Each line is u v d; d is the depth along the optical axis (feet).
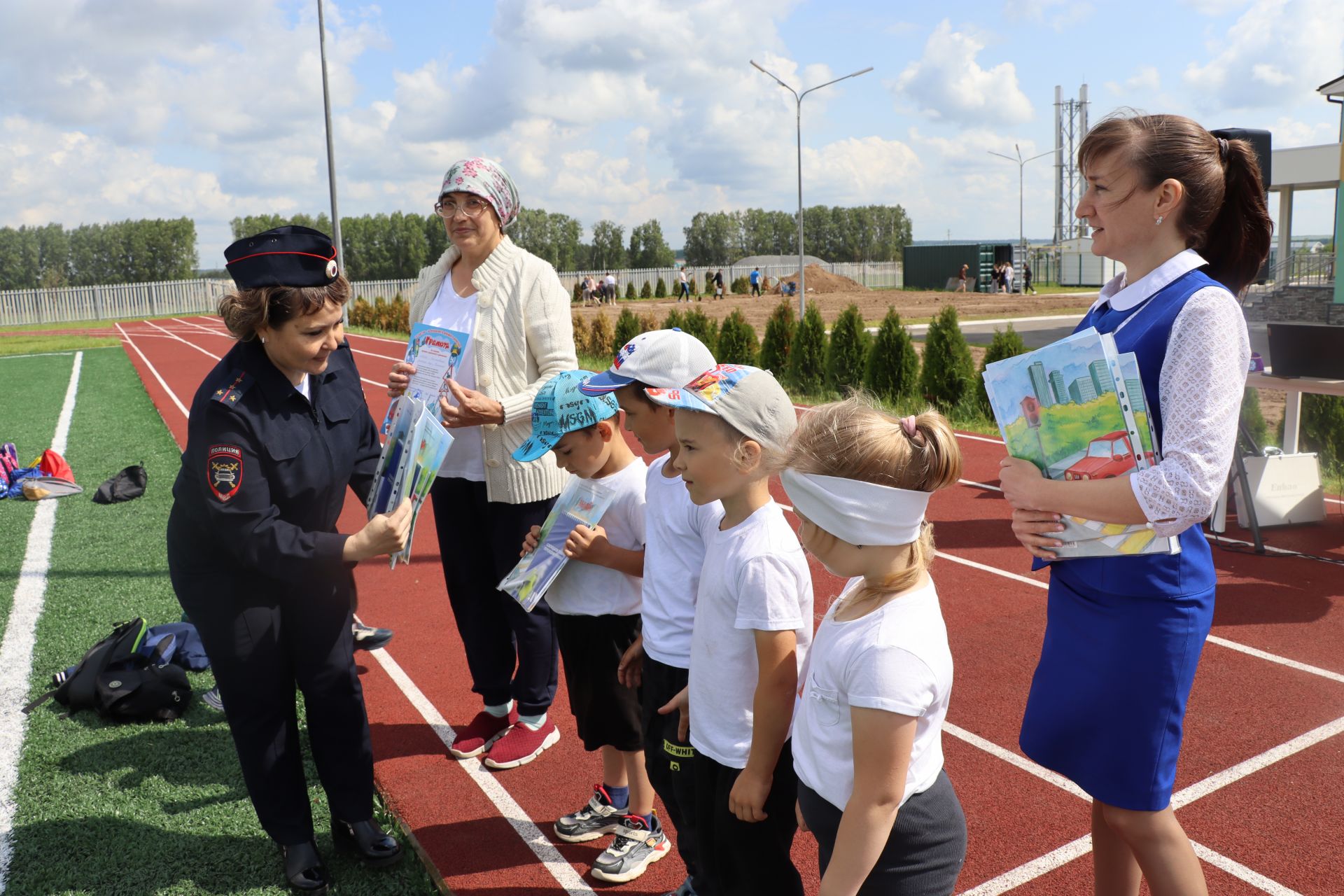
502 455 12.18
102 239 326.44
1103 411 6.65
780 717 7.04
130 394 54.70
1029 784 12.01
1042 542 7.14
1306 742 12.85
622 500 9.86
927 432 6.03
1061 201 227.20
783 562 7.07
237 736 9.62
